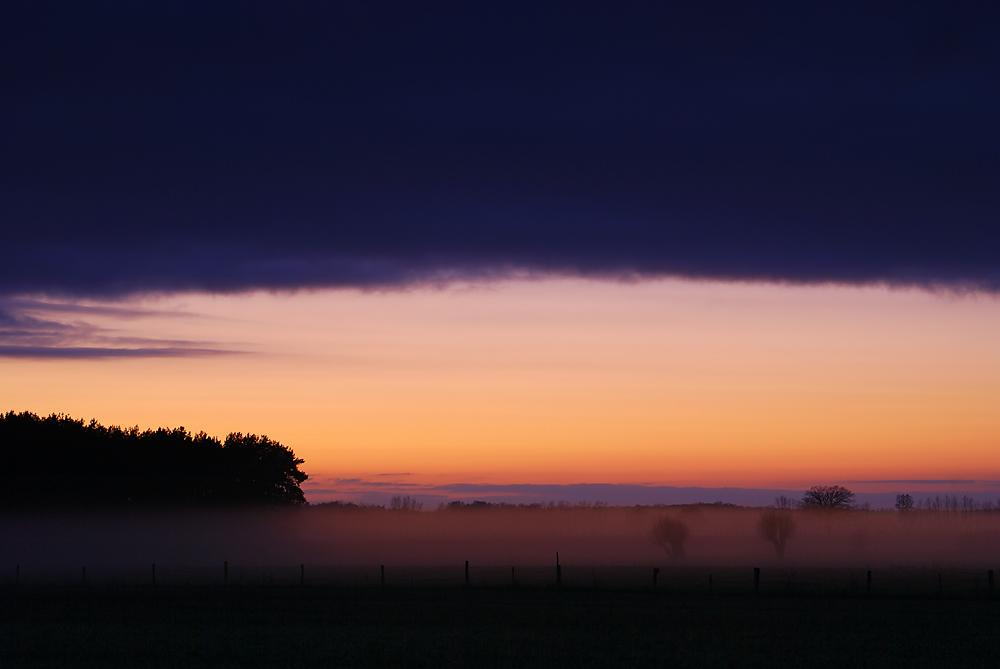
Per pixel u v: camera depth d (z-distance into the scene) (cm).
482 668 2444
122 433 12175
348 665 2495
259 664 2516
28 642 2942
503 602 4412
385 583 6050
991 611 3847
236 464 11881
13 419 11256
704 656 2622
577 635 3061
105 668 2458
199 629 3269
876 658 2600
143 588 5675
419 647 2783
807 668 2452
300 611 3969
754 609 3975
